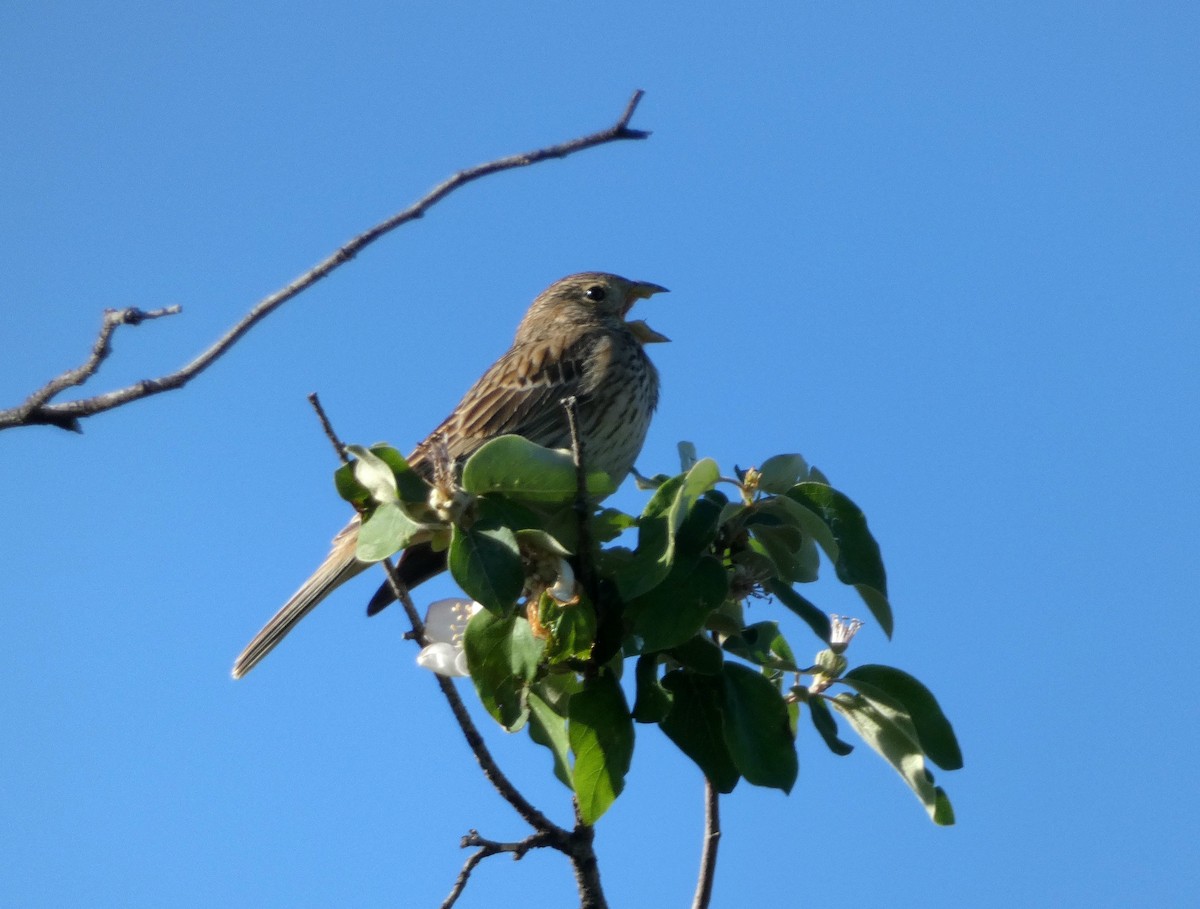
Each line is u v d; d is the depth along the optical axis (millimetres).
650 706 3752
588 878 3912
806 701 4031
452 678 3863
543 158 3576
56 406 3275
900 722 4035
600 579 3832
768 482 4078
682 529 3738
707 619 3824
